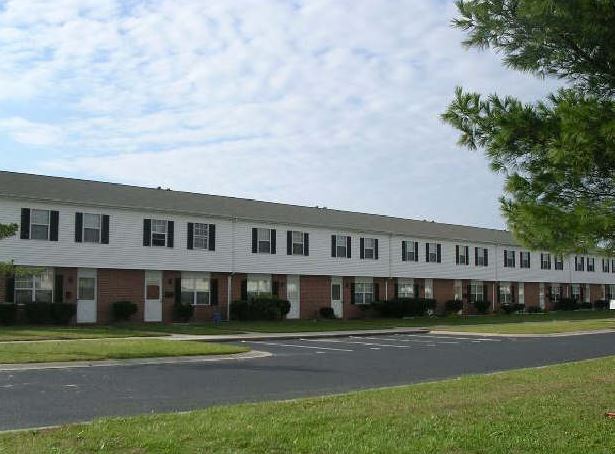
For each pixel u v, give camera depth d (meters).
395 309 43.28
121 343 20.09
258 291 37.47
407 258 45.69
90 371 15.32
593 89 8.26
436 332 32.44
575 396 11.03
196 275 34.81
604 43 7.62
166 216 33.44
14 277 28.69
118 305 31.38
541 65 8.46
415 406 9.91
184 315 33.62
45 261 29.33
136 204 32.56
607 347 24.28
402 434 7.91
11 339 21.92
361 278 43.03
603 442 7.71
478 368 17.05
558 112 7.68
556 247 8.33
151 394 11.91
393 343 25.70
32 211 29.20
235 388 12.83
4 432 7.95
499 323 39.62
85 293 30.89
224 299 35.81
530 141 8.16
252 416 8.97
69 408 10.38
